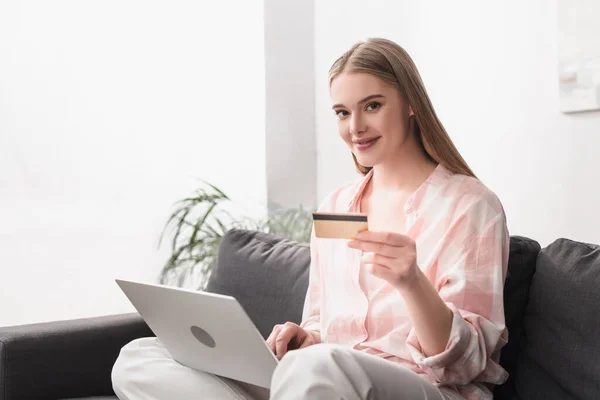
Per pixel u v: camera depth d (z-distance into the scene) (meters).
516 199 2.55
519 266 1.56
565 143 2.37
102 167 2.99
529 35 2.47
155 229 3.12
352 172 3.26
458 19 2.75
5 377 1.70
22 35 2.81
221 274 2.04
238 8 3.29
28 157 2.82
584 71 2.27
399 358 1.37
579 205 2.33
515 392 1.53
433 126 1.48
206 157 3.24
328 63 3.37
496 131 2.62
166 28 3.13
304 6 3.43
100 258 2.99
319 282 1.65
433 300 1.23
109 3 2.99
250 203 3.34
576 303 1.40
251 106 3.33
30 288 2.83
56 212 2.89
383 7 3.09
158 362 1.45
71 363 1.80
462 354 1.25
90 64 2.96
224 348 1.29
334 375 1.06
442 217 1.42
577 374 1.36
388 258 1.19
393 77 1.45
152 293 1.33
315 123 3.45
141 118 3.08
